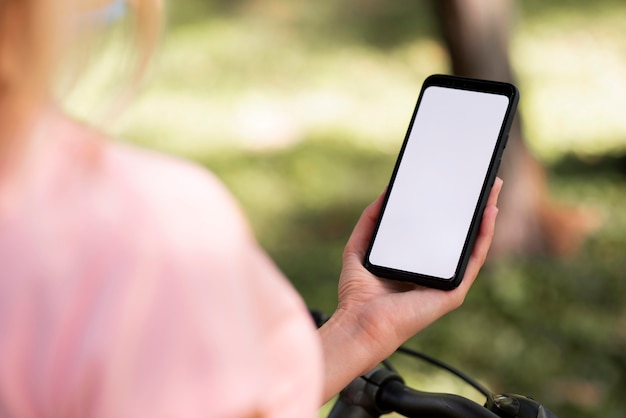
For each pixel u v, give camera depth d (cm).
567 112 915
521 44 1096
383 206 137
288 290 80
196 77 1084
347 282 135
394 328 125
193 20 1262
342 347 123
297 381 79
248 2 1302
